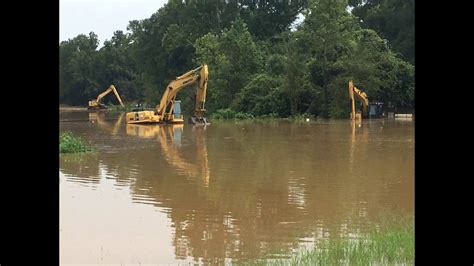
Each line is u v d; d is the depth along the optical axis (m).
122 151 24.42
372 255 7.90
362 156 22.30
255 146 26.45
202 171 18.33
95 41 115.25
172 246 9.48
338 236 9.94
